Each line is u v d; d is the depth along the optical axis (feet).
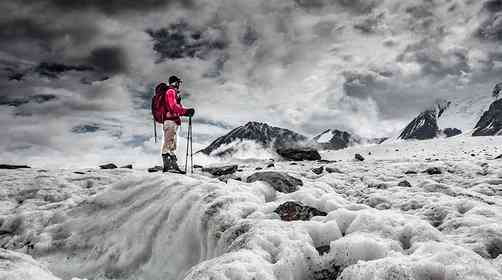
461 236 15.03
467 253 11.18
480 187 28.48
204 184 21.84
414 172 40.32
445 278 10.41
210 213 18.11
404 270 10.51
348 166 51.24
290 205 18.04
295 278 12.42
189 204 19.95
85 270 19.19
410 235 14.19
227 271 10.85
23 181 35.55
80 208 23.81
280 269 12.10
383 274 10.55
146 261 18.60
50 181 35.09
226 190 20.74
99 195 24.27
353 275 11.01
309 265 13.03
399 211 20.74
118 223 21.38
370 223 15.06
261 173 25.94
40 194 31.12
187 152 34.32
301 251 13.24
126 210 21.99
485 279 9.95
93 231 21.48
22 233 22.81
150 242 19.29
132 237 19.88
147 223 20.33
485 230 14.84
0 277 11.12
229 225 16.92
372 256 12.72
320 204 20.12
